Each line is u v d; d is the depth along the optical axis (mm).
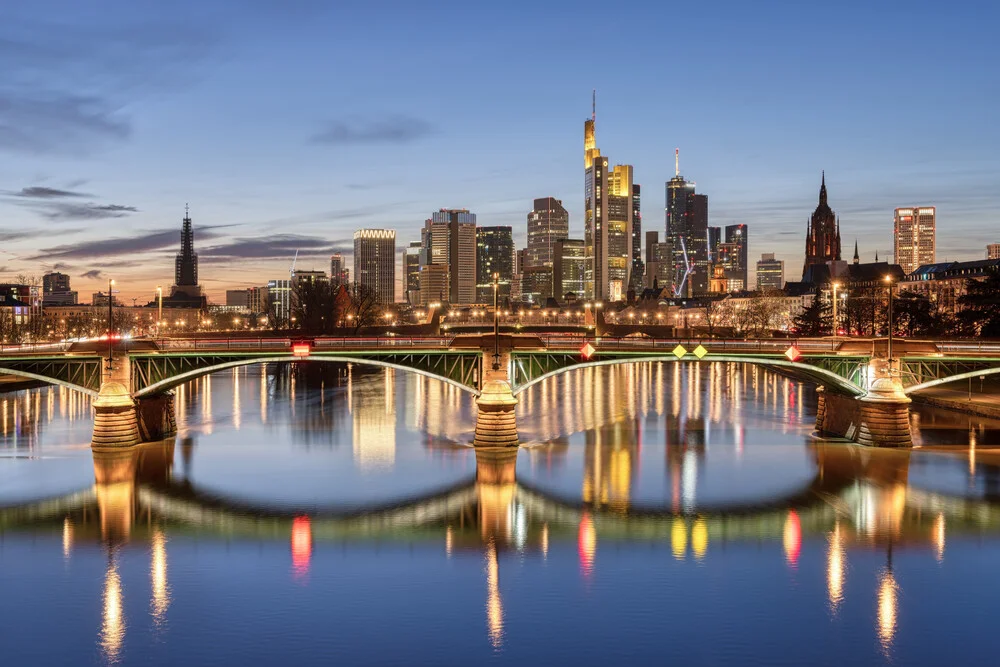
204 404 161875
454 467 101375
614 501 86500
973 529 77375
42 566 69062
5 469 100500
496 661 53750
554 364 112062
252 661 53844
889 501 86375
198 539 75375
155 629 58031
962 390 167750
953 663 53594
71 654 54750
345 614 60281
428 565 69125
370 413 148500
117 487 92625
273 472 99125
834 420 124250
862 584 65125
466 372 111812
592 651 54938
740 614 60125
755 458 105875
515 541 74688
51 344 145375
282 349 114625
